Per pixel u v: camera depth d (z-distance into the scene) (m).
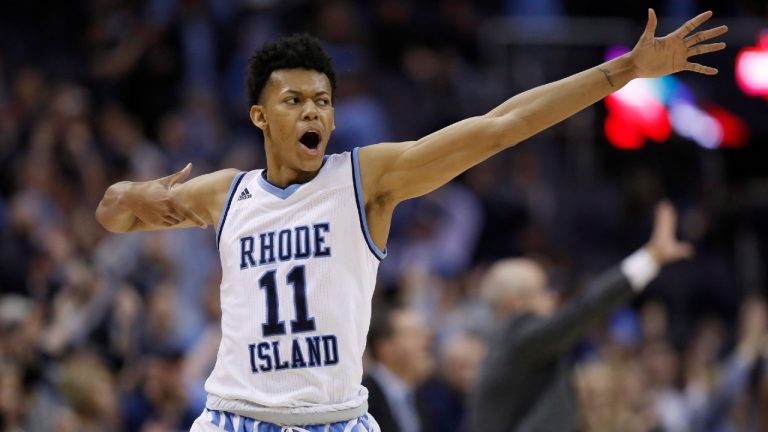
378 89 32.28
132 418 19.61
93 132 28.59
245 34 31.27
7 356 19.53
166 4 31.62
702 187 30.81
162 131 29.98
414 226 27.66
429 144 9.64
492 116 9.51
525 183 30.47
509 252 28.83
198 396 20.08
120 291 22.20
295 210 9.91
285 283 9.76
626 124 30.52
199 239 25.34
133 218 10.85
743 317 25.64
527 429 15.40
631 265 15.85
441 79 32.41
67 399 18.25
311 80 9.92
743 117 30.28
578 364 24.69
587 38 30.80
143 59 30.30
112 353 21.28
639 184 30.45
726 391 23.61
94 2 32.31
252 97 10.21
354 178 9.87
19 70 31.33
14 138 27.41
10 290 23.81
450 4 34.34
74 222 25.45
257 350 9.78
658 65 9.30
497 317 16.81
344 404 9.75
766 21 30.52
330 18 31.05
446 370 21.62
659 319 27.33
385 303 16.88
